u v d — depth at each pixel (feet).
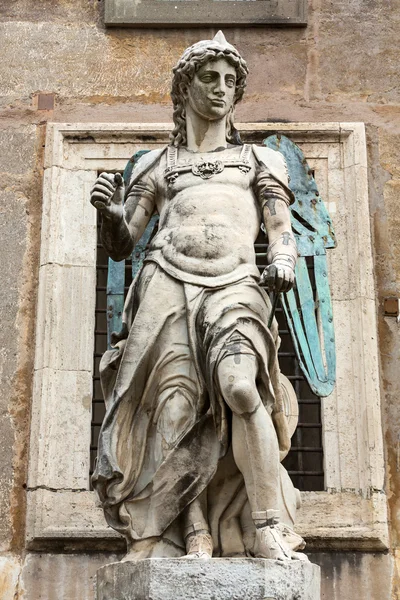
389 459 31.60
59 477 31.24
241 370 23.02
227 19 36.37
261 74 35.96
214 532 23.77
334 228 34.01
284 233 25.17
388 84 35.96
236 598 21.63
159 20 36.35
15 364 32.50
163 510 23.48
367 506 30.78
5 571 30.22
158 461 24.03
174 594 21.68
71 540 30.25
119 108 35.58
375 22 36.65
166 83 35.94
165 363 24.06
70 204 34.19
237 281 24.09
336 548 30.35
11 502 31.04
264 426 23.06
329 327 32.19
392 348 32.83
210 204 24.94
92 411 32.35
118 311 32.32
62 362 32.37
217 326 23.47
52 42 36.29
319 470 32.27
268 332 23.73
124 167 34.71
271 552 22.52
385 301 33.32
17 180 34.60
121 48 36.27
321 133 34.81
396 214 34.35
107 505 23.94
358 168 34.45
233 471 24.00
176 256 24.50
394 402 32.22
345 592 29.99
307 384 33.19
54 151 34.55
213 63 25.94
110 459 23.80
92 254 33.68
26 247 33.83
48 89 35.76
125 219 25.71
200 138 26.12
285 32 36.47
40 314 32.78
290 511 24.18
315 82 35.94
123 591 22.25
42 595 29.96
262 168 25.84
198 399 23.65
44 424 31.53
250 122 35.17
